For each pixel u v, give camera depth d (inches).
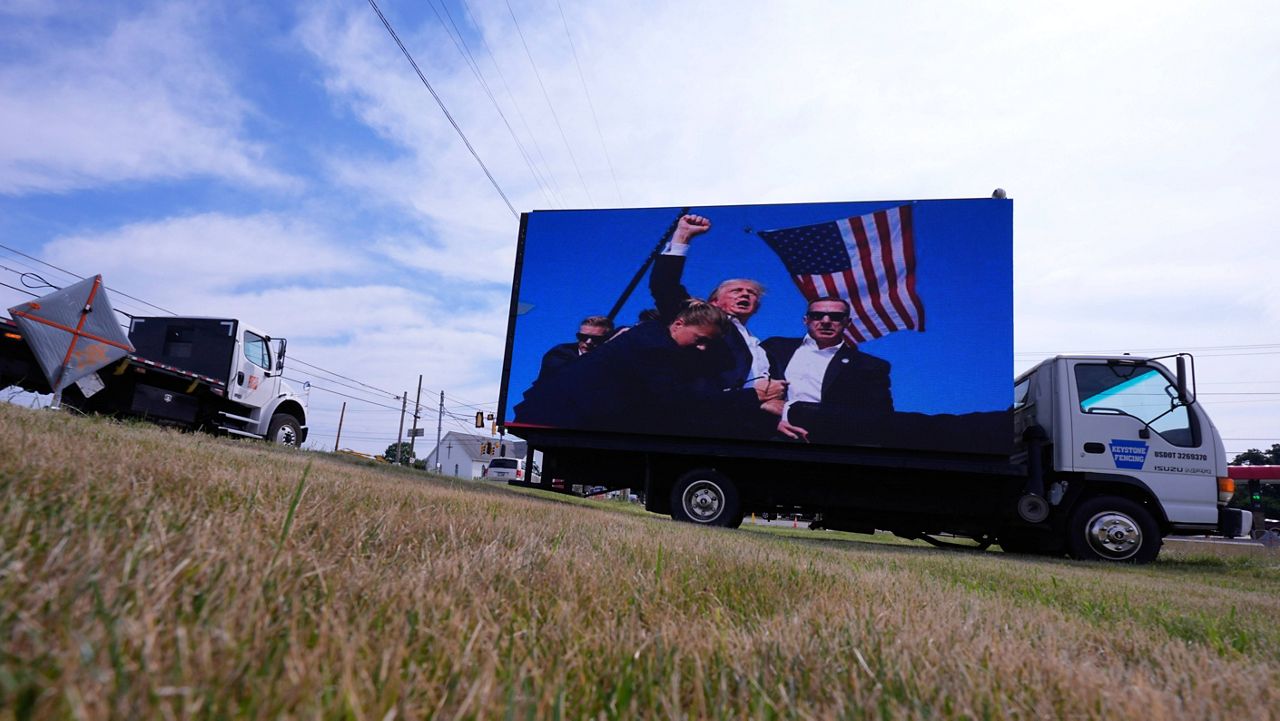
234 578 62.0
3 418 149.8
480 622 62.2
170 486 104.7
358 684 43.8
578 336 373.4
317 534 92.2
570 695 53.1
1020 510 338.6
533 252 384.5
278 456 253.3
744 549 163.9
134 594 51.6
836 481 362.6
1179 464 334.3
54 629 42.6
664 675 59.7
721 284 364.2
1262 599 161.9
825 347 349.1
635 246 375.9
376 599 69.3
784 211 365.1
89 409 405.4
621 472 379.6
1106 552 329.4
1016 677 65.5
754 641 73.0
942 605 102.5
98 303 347.3
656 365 363.6
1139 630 99.1
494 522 141.9
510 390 374.9
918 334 341.7
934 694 58.4
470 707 44.4
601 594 90.0
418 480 347.9
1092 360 348.5
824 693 58.7
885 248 351.6
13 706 32.4
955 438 330.6
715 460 371.2
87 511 75.4
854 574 138.3
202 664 41.4
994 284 339.3
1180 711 56.4
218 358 461.7
